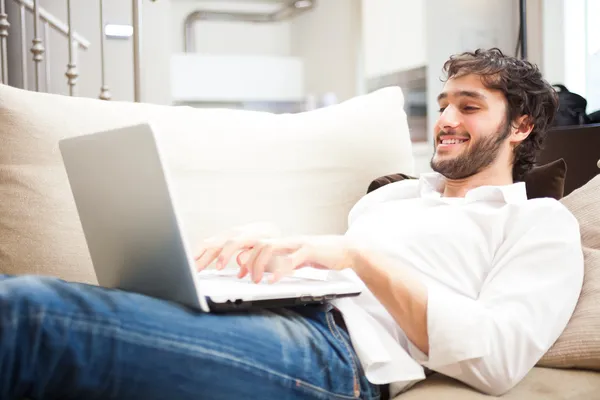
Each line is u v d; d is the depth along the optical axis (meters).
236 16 7.18
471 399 1.02
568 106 2.55
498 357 1.04
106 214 0.96
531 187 1.48
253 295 0.93
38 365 0.75
